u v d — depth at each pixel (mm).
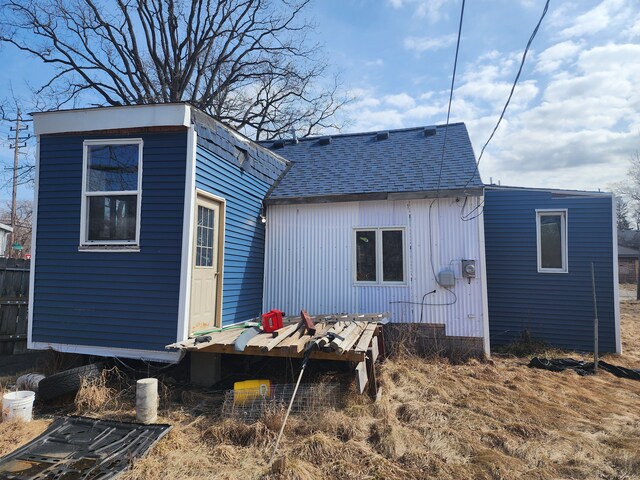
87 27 20438
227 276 7180
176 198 5980
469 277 7668
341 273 8398
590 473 3514
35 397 5102
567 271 9055
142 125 6004
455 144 9828
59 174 6320
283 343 5133
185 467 3555
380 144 10773
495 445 4070
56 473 3342
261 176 8578
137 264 5996
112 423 4359
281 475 3334
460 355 7602
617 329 8695
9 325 8289
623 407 5223
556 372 6977
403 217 8164
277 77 23906
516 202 9406
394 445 3838
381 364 6746
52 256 6254
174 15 21453
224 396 5387
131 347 5891
